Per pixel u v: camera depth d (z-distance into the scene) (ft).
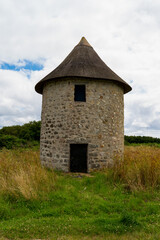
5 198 17.28
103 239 12.16
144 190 19.61
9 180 19.26
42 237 12.32
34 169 21.56
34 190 17.98
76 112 28.78
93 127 28.81
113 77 29.84
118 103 31.86
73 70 29.04
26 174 19.65
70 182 22.49
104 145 29.17
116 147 30.76
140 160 24.54
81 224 13.74
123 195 18.99
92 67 30.30
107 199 18.39
